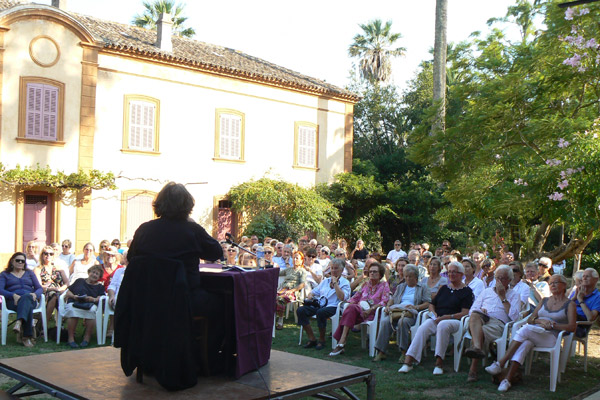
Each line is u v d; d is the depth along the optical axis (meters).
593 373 7.89
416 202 24.06
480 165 11.87
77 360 4.81
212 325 4.38
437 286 8.98
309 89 23.36
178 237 3.99
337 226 24.30
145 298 3.98
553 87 10.73
